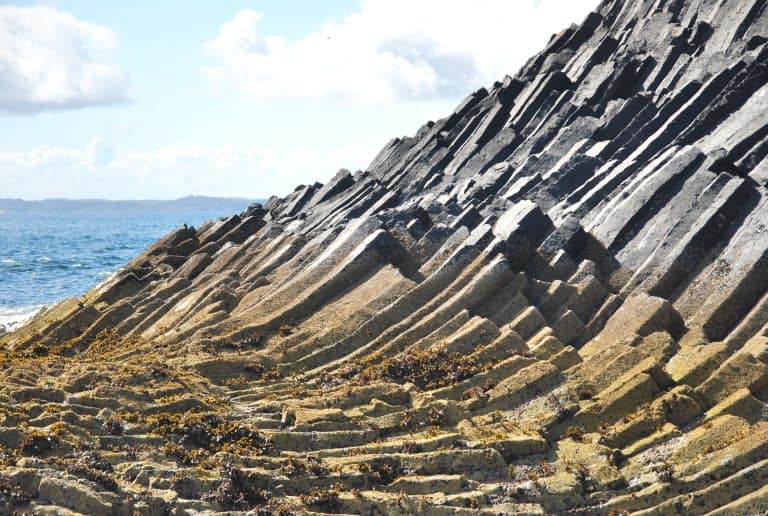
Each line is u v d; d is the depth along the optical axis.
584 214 55.62
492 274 48.78
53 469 32.47
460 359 43.25
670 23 76.81
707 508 32.78
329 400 40.44
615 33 83.38
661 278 47.91
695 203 51.19
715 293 45.91
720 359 40.06
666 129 60.75
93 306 58.25
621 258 51.19
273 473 34.00
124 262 147.50
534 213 53.16
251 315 50.81
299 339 47.69
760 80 61.19
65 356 53.28
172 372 42.53
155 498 31.81
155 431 36.62
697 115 61.28
